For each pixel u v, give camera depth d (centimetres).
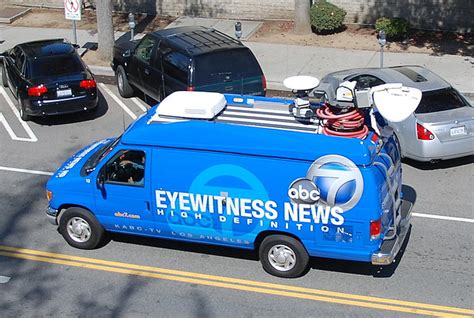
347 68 1922
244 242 1027
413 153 1373
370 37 2173
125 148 1045
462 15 2172
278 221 989
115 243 1148
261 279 1039
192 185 1014
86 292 1021
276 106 1077
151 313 969
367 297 991
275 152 959
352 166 931
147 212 1060
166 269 1073
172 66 1566
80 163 1130
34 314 974
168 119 1051
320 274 1049
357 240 962
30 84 1622
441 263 1073
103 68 2025
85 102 1658
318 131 995
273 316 955
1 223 1220
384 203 958
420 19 2217
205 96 1077
